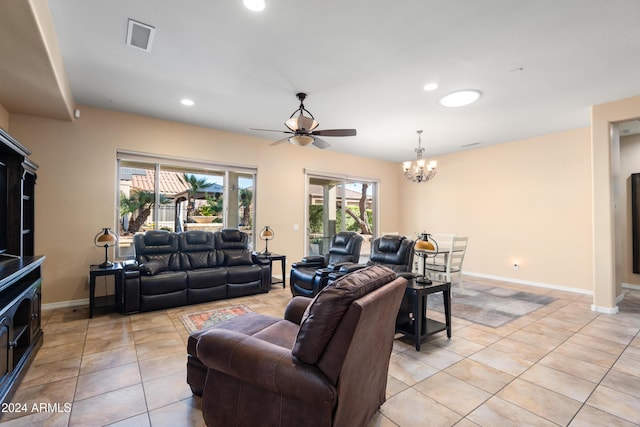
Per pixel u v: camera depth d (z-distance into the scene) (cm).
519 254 568
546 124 476
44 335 300
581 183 500
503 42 258
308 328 140
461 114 430
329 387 132
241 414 154
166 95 372
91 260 411
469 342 296
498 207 599
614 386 220
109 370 236
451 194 679
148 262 403
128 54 281
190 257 452
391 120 455
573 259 506
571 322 352
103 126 420
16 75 267
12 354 204
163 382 220
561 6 213
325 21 232
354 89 351
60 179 392
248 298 446
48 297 386
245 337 160
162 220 477
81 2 213
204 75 321
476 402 200
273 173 581
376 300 147
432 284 298
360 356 148
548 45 261
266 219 571
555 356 266
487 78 322
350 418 147
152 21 233
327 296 139
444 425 178
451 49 269
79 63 298
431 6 215
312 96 372
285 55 281
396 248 394
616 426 178
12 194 274
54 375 227
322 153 649
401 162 788
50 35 229
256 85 342
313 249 644
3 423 175
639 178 514
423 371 240
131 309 364
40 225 381
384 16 226
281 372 140
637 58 280
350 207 715
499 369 244
